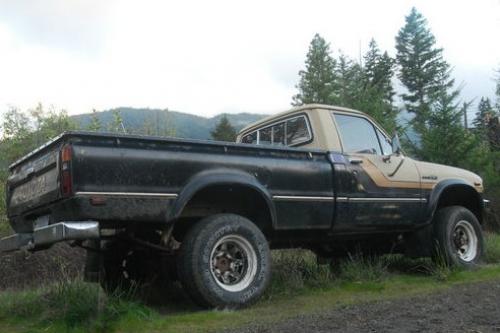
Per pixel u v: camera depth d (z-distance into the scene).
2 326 5.08
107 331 4.68
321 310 5.33
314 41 39.69
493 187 14.57
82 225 4.80
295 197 6.18
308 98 36.66
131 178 5.08
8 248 5.93
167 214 5.23
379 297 5.98
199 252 5.32
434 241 7.72
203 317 5.07
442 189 7.73
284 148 6.21
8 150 10.95
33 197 5.50
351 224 6.74
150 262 6.43
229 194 5.91
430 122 15.63
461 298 5.61
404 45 48.09
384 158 7.21
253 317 5.10
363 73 25.08
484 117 18.00
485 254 8.62
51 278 8.19
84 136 4.95
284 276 6.55
